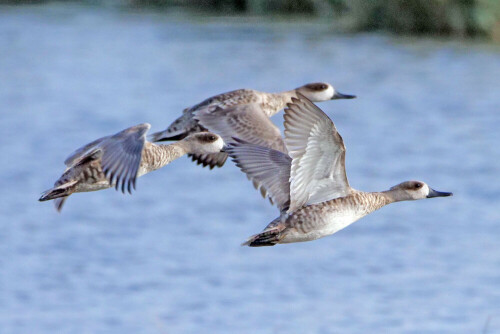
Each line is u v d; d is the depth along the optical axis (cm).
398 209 1841
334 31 3375
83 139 2316
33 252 1625
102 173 787
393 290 1449
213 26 3641
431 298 1419
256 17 3778
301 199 768
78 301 1430
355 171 2036
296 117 729
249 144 874
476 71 2788
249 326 1335
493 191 1889
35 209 1848
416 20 3177
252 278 1507
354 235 1720
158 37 3503
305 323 1340
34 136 2328
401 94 2605
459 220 1761
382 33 3256
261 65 2930
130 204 1894
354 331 1315
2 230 1744
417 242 1658
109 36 3600
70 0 4562
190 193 1966
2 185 1991
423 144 2212
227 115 937
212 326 1334
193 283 1491
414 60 2917
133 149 718
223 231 1730
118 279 1515
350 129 2367
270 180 798
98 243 1669
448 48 3020
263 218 1798
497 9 3039
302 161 745
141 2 4312
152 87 2784
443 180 1958
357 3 3291
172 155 877
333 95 1107
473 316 1355
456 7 3069
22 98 2727
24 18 4059
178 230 1736
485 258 1569
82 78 2955
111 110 2569
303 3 3728
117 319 1362
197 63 3028
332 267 1555
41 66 3134
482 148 2158
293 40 3256
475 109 2472
